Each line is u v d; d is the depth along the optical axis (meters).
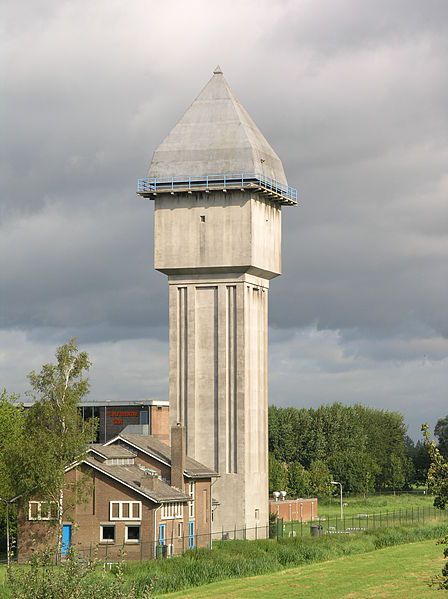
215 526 151.12
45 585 51.84
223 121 157.75
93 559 53.84
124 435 138.12
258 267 156.38
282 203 164.25
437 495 53.69
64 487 119.38
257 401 158.38
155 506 119.69
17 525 119.94
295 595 98.25
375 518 183.75
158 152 157.12
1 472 119.44
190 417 155.00
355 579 108.50
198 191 154.75
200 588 102.44
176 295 157.38
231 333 155.12
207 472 140.25
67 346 121.44
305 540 134.88
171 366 156.50
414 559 125.12
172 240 156.38
